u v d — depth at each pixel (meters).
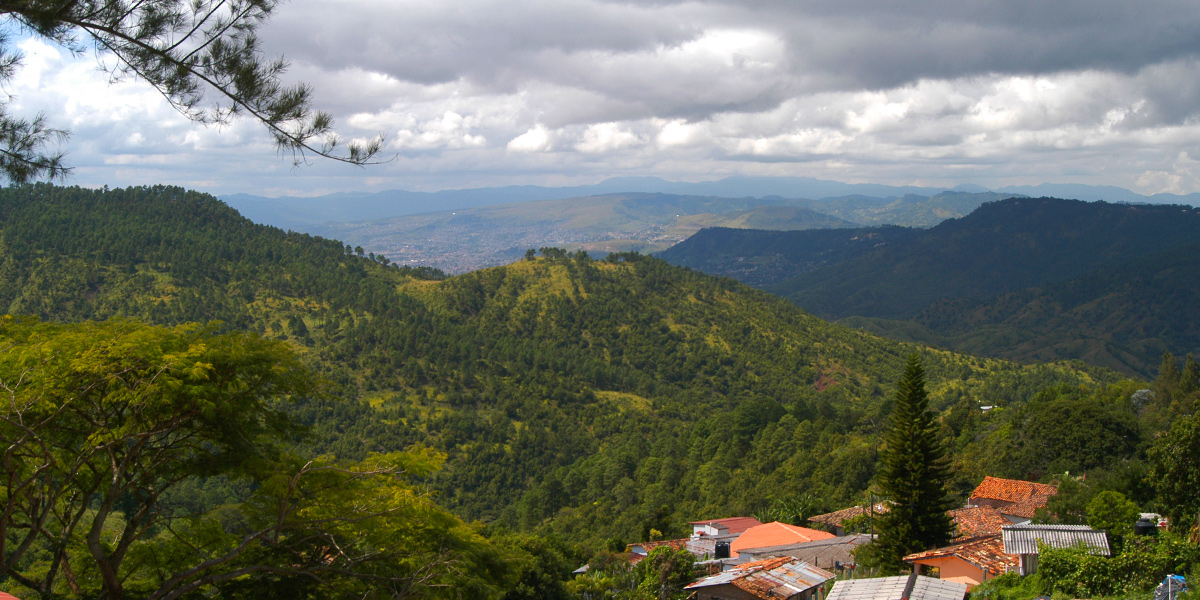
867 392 165.50
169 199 191.50
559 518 87.56
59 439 13.73
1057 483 42.97
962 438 68.00
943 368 182.25
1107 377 175.12
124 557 14.56
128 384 13.01
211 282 160.25
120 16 9.33
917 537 31.83
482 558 17.03
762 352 183.00
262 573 14.59
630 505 84.44
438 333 162.50
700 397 162.12
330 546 15.00
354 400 126.00
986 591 22.67
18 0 8.67
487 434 121.31
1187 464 23.20
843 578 29.19
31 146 9.84
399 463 15.65
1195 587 17.34
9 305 134.88
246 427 14.22
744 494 73.81
